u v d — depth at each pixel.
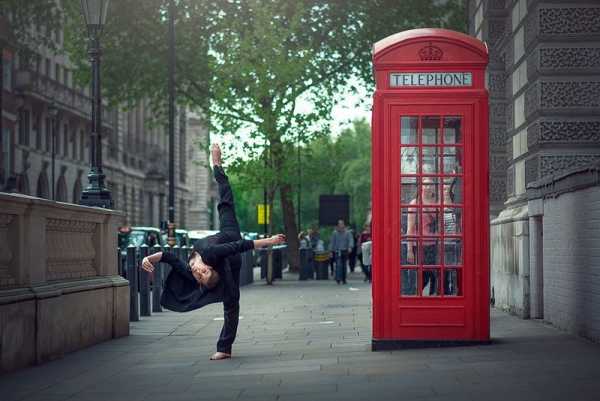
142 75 42.09
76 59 42.22
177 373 9.97
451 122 11.41
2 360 10.03
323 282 35.66
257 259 61.22
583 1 14.49
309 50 36.03
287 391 8.35
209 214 113.50
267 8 35.59
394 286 11.49
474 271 11.48
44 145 59.97
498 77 18.97
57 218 11.87
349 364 10.09
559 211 12.94
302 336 13.82
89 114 66.31
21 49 46.88
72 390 9.00
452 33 11.39
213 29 40.91
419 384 8.37
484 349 10.93
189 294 10.84
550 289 13.61
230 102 36.22
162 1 41.12
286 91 38.06
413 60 11.41
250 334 14.44
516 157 16.56
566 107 14.55
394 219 11.48
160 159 87.62
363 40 41.88
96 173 15.15
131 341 13.56
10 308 10.23
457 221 11.48
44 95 57.47
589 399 7.23
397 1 41.50
